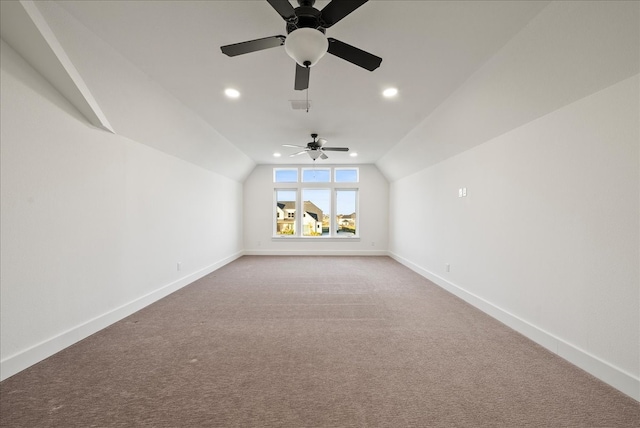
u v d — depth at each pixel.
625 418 1.46
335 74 2.61
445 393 1.66
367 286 4.16
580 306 1.95
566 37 1.74
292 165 7.29
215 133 4.36
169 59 2.36
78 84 2.13
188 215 4.35
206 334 2.48
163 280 3.65
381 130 4.28
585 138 1.90
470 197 3.38
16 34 1.76
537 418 1.46
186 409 1.52
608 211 1.75
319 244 7.26
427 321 2.79
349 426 1.40
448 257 3.95
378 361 2.02
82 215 2.39
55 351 2.12
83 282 2.41
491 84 2.49
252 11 1.81
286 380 1.79
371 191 7.27
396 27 1.96
